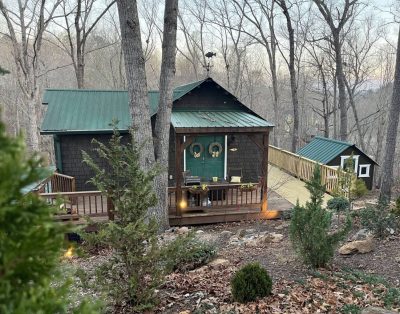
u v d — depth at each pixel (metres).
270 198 12.11
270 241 8.05
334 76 22.52
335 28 17.70
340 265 6.24
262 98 35.78
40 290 1.31
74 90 12.90
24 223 1.29
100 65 29.64
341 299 4.84
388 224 7.65
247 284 4.85
